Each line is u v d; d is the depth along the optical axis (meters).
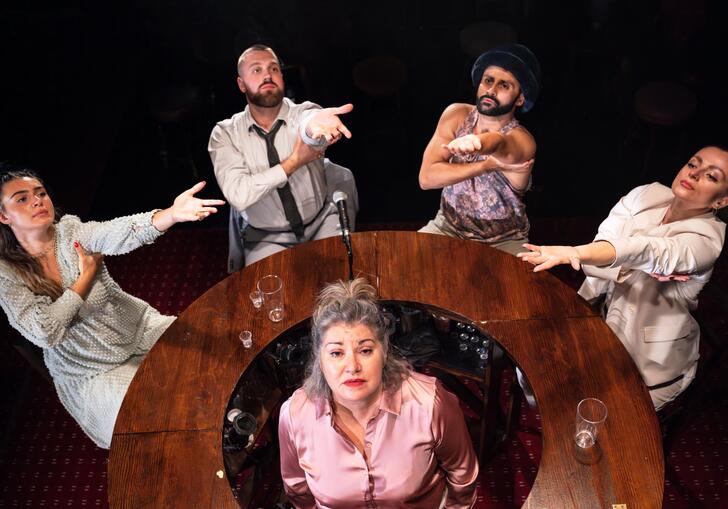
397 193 5.02
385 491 2.43
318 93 5.69
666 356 3.01
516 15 5.90
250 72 3.45
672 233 2.94
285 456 2.54
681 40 5.37
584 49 5.32
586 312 2.89
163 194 5.11
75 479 3.54
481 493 3.37
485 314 2.90
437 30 6.27
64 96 5.86
